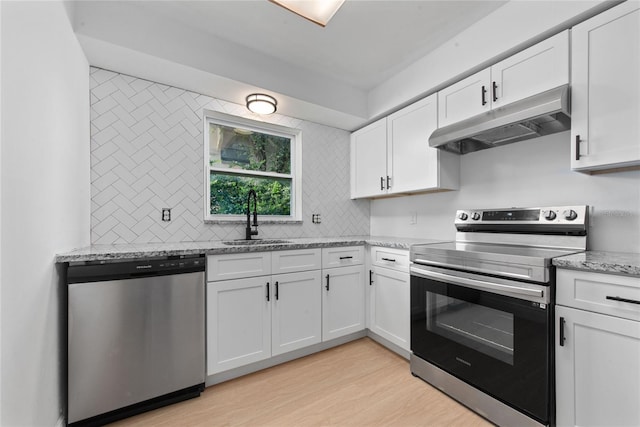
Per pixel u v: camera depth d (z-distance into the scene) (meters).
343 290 2.36
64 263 1.43
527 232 1.85
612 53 1.35
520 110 1.59
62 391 1.40
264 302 1.97
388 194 2.77
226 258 1.83
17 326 0.94
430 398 1.68
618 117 1.33
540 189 1.91
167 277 1.60
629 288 1.08
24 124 0.99
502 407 1.43
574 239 1.64
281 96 2.38
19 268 0.96
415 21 1.90
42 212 1.15
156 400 1.59
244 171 2.65
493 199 2.17
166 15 1.85
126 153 2.02
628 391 1.08
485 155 2.23
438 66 2.18
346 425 1.46
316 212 2.97
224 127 2.59
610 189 1.59
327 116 2.81
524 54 1.69
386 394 1.72
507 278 1.43
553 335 1.29
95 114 1.92
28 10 1.02
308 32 2.01
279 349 2.03
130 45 1.74
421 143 2.36
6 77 0.87
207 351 1.75
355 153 3.14
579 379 1.20
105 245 1.89
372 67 2.46
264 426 1.46
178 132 2.23
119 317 1.47
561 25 1.54
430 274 1.81
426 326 1.86
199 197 2.32
